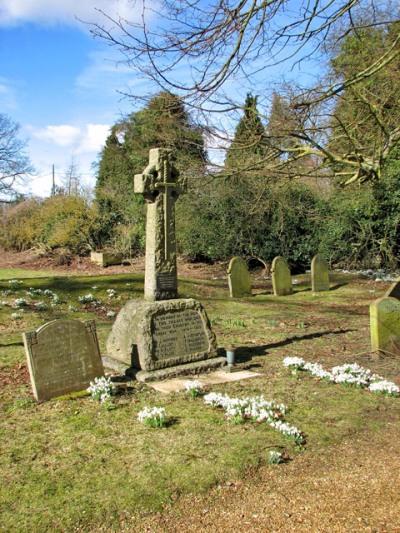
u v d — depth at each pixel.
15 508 4.08
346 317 13.18
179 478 4.54
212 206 23.77
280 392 6.94
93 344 6.91
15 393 6.80
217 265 26.19
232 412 5.91
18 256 33.31
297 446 5.25
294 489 4.46
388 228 21.69
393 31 9.91
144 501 4.20
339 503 4.21
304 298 16.80
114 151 34.62
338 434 5.61
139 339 7.47
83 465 4.77
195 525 3.93
